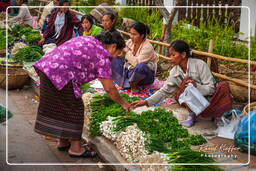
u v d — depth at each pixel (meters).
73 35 7.51
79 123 3.65
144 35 5.41
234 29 7.84
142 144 3.37
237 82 4.89
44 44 7.51
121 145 3.54
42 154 3.92
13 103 5.70
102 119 4.04
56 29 7.33
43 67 3.49
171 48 4.16
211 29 7.43
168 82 4.29
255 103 4.22
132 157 3.42
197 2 9.34
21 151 3.96
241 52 6.57
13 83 6.34
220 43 6.89
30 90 6.50
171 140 3.74
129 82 5.54
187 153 3.08
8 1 11.75
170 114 4.38
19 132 4.52
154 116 4.25
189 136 3.88
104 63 3.55
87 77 3.56
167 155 3.09
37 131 3.68
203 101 4.03
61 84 3.45
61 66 3.45
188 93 4.10
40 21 9.95
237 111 4.41
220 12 8.77
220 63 6.12
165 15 7.06
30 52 7.05
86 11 10.73
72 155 3.86
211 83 4.17
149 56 5.46
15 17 9.66
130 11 9.52
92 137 4.09
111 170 3.62
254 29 7.85
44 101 3.61
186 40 7.35
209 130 4.16
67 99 3.55
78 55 3.49
